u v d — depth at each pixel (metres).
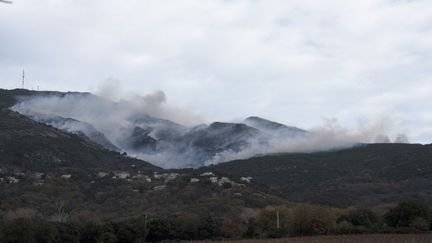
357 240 103.12
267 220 142.00
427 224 121.25
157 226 125.81
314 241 107.44
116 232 113.56
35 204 153.50
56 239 94.06
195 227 130.50
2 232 83.38
